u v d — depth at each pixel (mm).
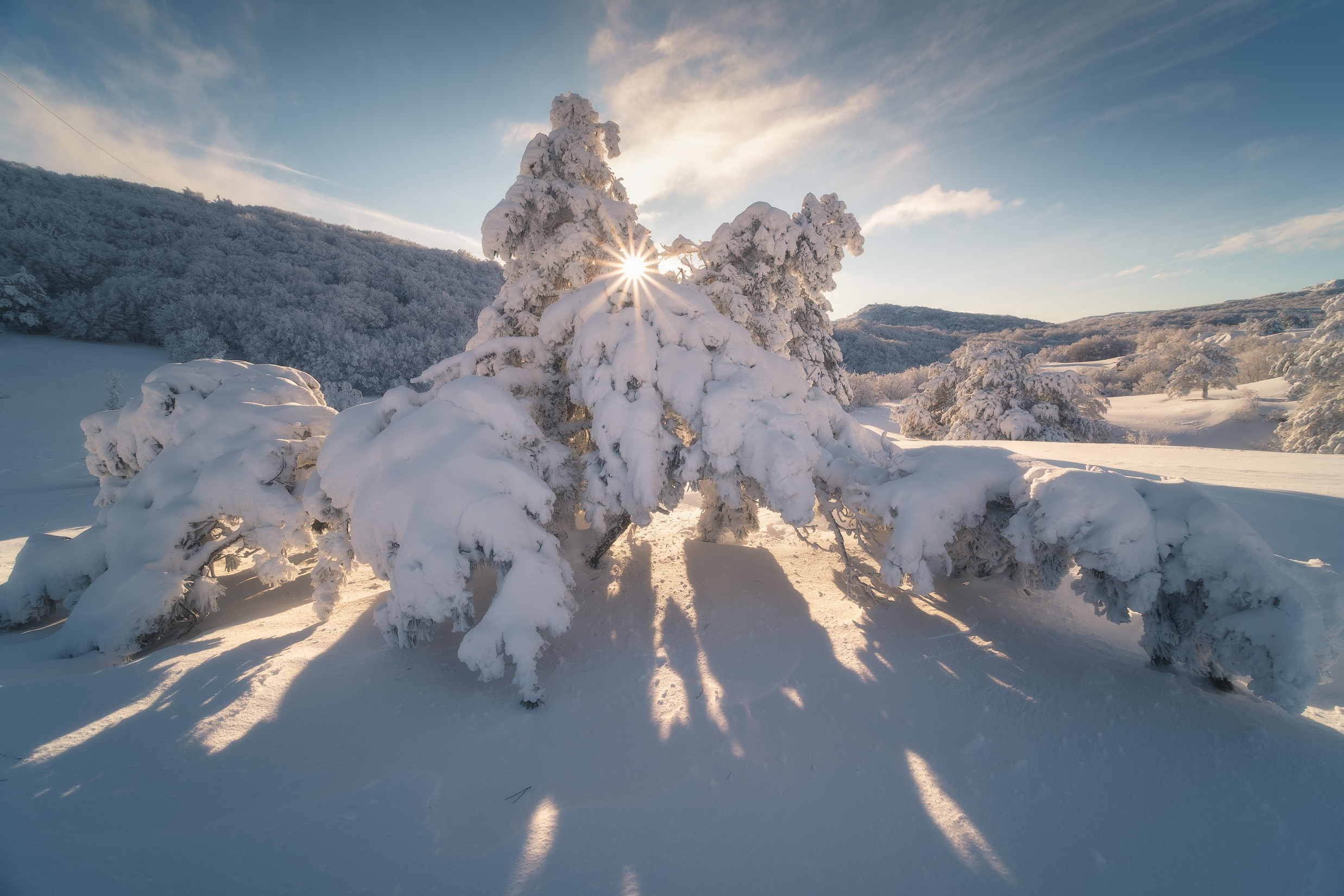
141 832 3197
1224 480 10781
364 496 6160
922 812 3406
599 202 8984
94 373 41312
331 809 3500
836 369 11703
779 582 7684
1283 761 3471
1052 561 4891
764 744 4141
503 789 3809
